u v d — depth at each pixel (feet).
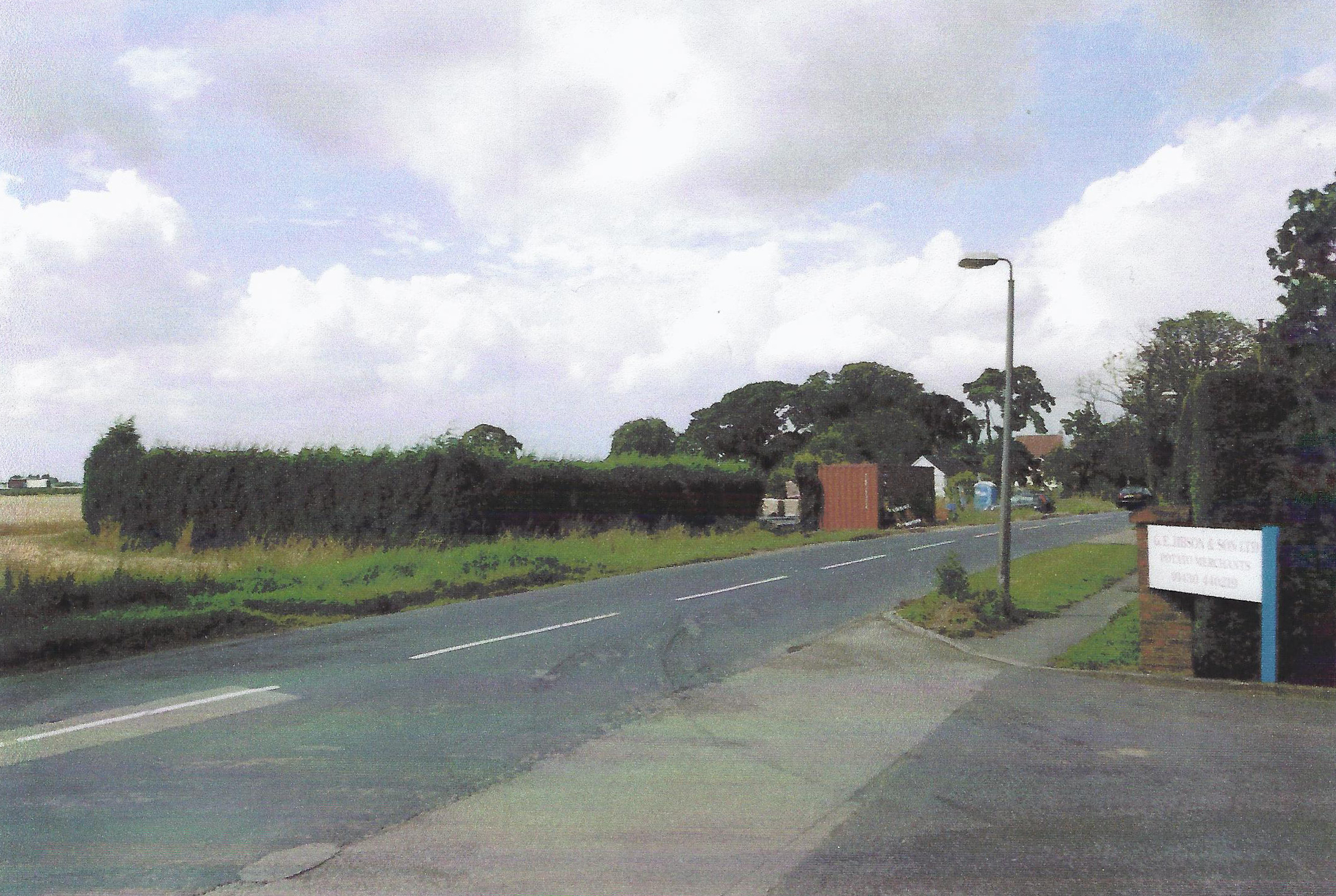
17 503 127.34
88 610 40.73
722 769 21.02
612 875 15.15
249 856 15.80
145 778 20.06
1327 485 30.12
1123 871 15.37
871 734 24.18
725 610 48.14
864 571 69.21
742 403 250.16
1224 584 30.76
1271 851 16.25
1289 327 38.73
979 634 40.60
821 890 14.60
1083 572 65.72
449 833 16.92
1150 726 25.12
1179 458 33.78
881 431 214.69
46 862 15.53
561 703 27.53
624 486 90.02
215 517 72.69
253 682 30.25
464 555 63.31
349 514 69.62
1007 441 45.01
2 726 24.50
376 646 37.27
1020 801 18.90
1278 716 26.27
